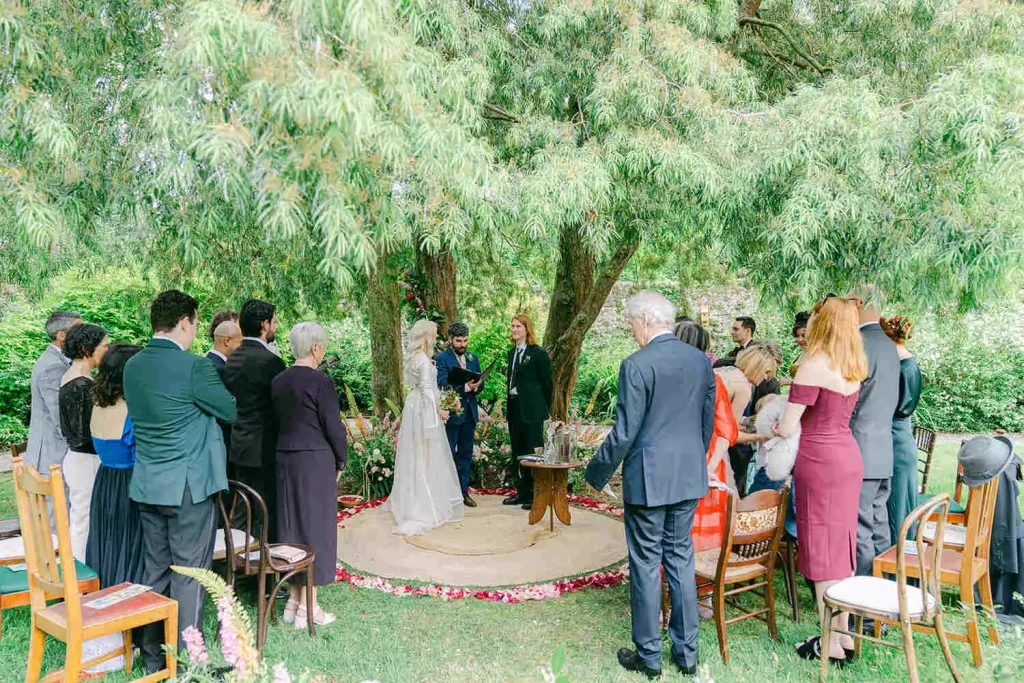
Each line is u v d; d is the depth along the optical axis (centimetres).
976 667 338
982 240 366
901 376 439
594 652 370
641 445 339
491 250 825
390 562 512
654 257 1086
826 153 407
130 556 357
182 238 377
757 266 437
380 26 283
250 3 262
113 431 357
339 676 343
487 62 525
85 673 339
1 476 802
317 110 242
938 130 385
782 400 421
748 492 480
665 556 349
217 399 341
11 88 334
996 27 482
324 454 412
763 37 711
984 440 350
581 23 508
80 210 371
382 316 934
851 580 339
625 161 471
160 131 277
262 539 361
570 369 924
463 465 675
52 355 475
